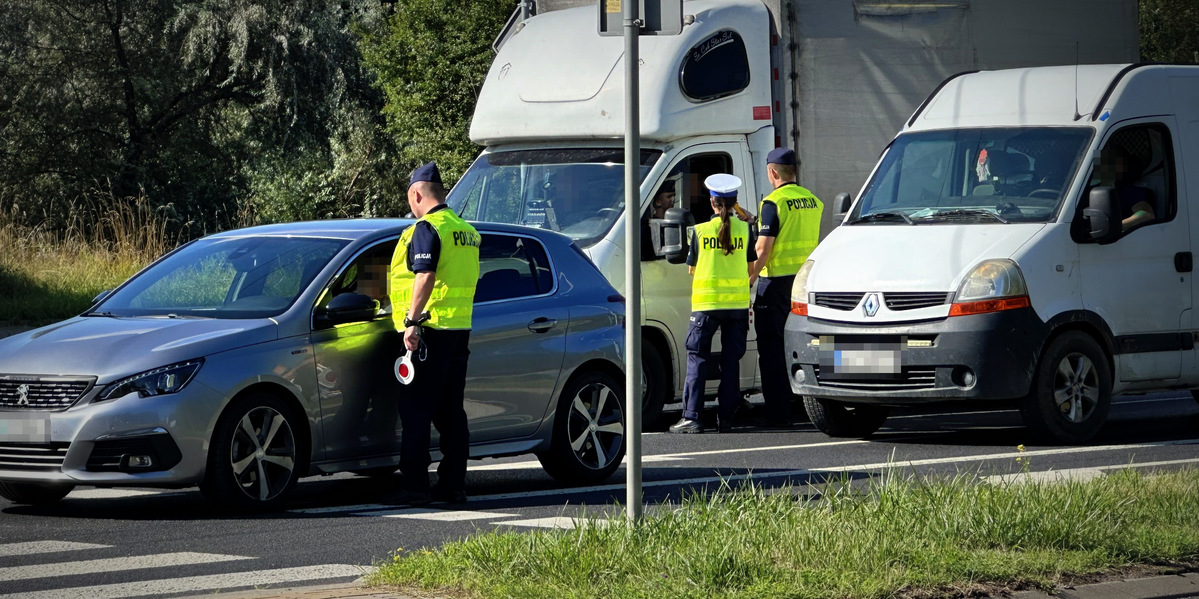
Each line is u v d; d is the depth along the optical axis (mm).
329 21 162750
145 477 31375
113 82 157125
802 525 25125
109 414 31312
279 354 33031
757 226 50125
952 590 22156
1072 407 43531
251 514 32938
